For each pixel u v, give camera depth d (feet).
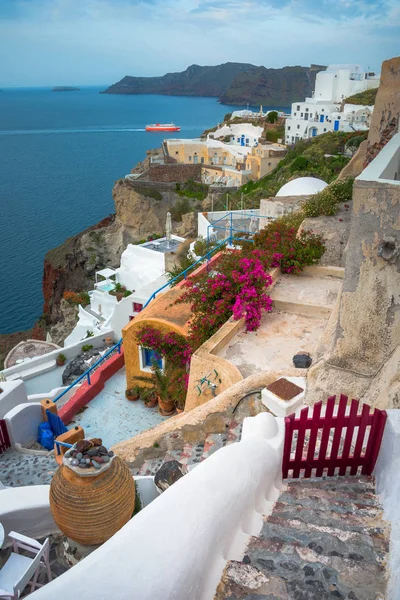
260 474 14.51
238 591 10.42
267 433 16.67
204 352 34.65
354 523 13.70
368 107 262.26
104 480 20.57
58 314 179.22
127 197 209.97
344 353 24.85
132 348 49.32
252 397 27.68
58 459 37.35
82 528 20.18
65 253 205.57
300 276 46.60
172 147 275.80
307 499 15.38
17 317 193.88
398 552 11.68
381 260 22.38
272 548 12.10
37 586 21.76
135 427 46.83
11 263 238.68
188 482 12.17
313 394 25.91
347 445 16.66
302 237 48.11
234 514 12.34
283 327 38.99
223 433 27.73
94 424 47.34
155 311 48.52
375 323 23.50
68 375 70.38
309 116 288.51
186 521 10.74
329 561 11.65
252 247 52.21
